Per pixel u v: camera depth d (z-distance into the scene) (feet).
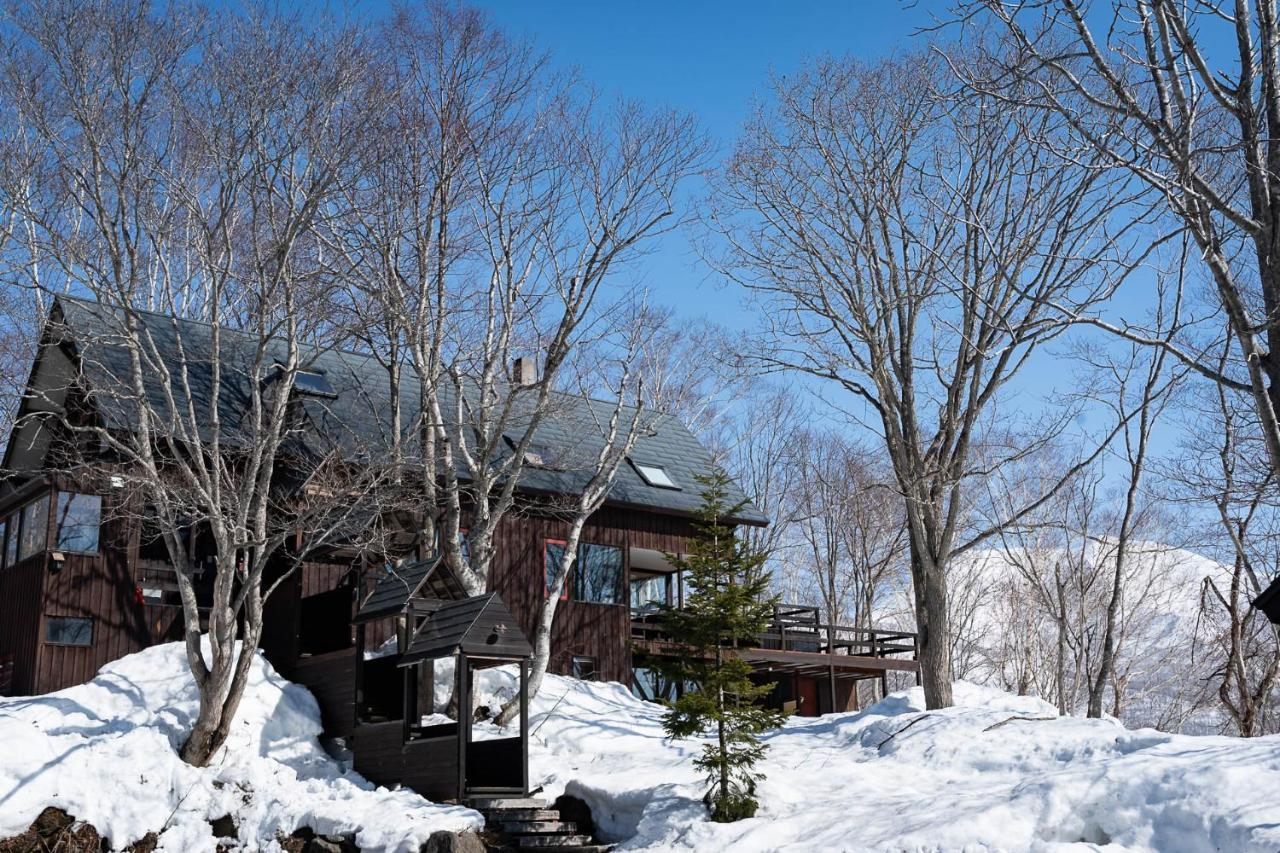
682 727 54.80
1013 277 70.69
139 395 63.16
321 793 59.16
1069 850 40.40
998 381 73.20
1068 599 134.92
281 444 76.64
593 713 77.56
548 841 55.93
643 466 104.32
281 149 61.67
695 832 50.96
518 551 92.02
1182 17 45.96
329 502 65.26
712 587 57.21
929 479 77.30
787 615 108.58
